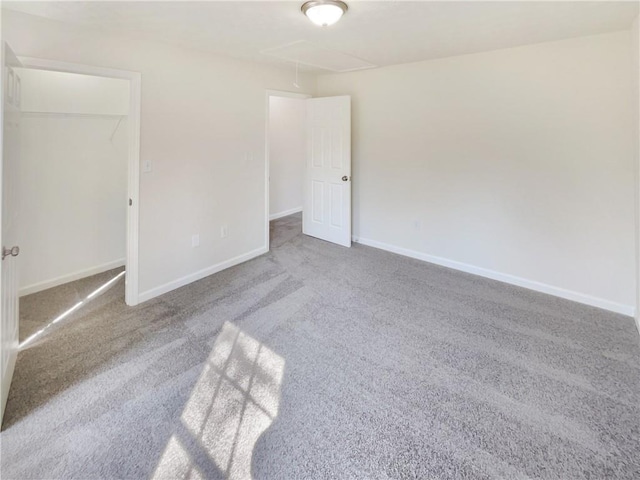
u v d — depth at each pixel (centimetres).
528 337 253
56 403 184
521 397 193
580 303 307
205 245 359
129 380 204
